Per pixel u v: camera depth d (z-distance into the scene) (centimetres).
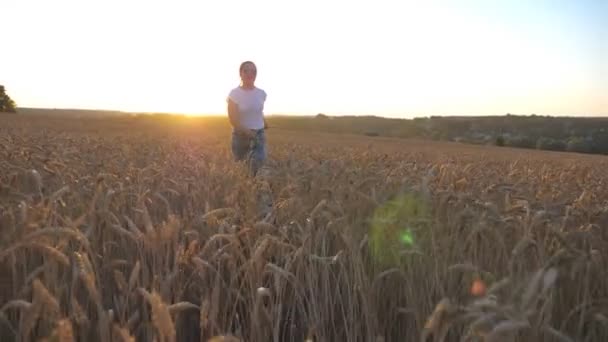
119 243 480
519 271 387
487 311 264
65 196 518
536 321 317
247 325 400
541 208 536
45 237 339
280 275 379
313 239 467
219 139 2700
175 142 2111
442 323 271
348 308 433
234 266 397
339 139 5356
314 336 416
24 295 338
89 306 380
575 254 389
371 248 464
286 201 505
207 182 666
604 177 1261
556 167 1606
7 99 11062
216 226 461
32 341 350
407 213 485
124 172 740
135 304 384
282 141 3525
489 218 445
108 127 4797
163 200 554
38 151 900
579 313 401
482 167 1265
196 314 417
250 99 840
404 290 448
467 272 396
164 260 435
